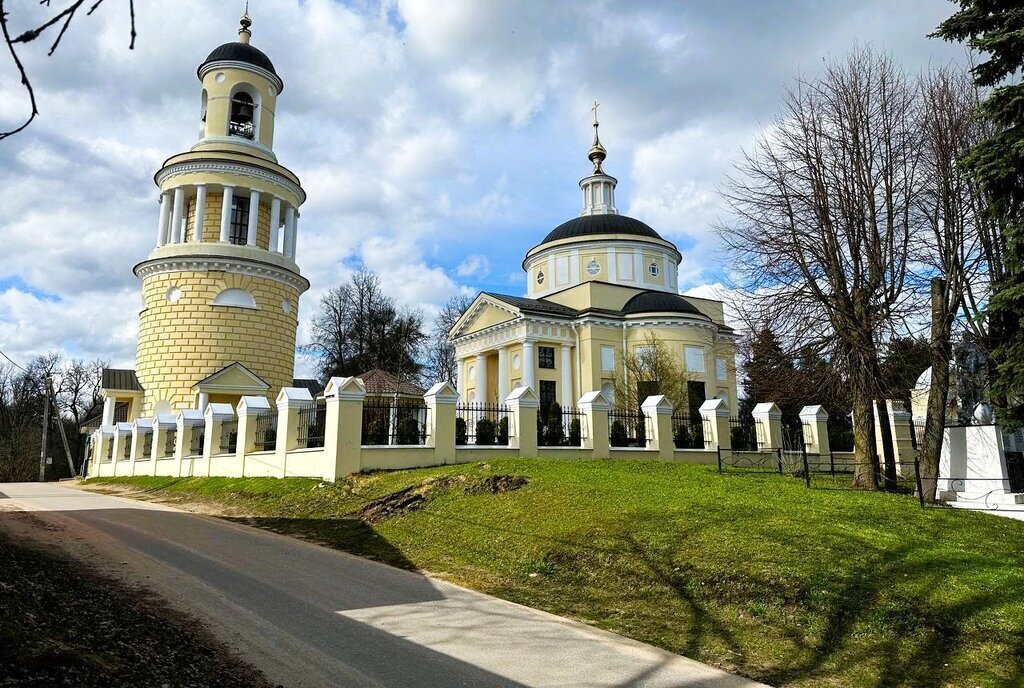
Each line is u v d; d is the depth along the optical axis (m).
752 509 13.06
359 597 9.41
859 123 18.58
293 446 20.78
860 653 7.49
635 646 7.59
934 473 16.30
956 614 8.11
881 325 17.34
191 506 20.03
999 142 13.66
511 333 45.50
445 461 19.98
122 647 6.39
